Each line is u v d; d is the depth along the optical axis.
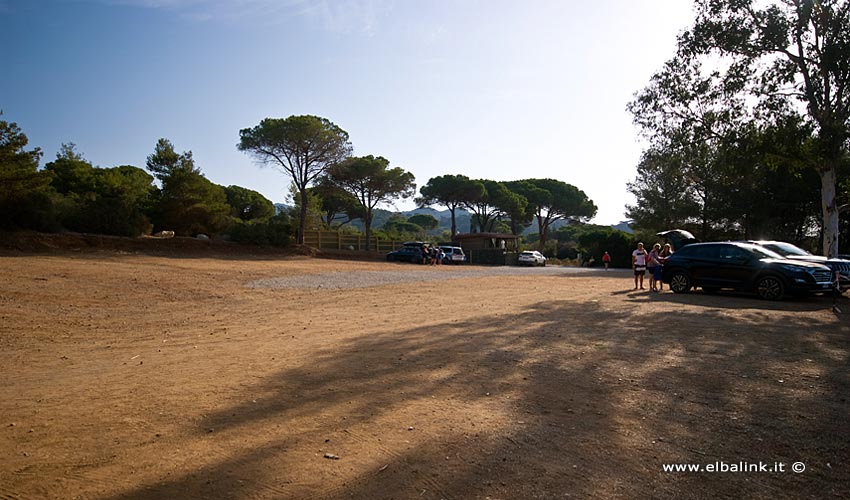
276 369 6.07
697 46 19.19
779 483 3.12
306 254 38.81
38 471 3.28
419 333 8.48
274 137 38.69
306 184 41.66
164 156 33.31
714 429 4.01
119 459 3.47
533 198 66.62
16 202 23.36
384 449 3.63
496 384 5.33
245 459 3.46
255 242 36.03
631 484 3.10
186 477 3.19
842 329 8.47
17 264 17.22
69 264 18.91
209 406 4.66
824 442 3.73
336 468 3.32
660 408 4.52
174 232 33.66
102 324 9.77
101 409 4.59
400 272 27.03
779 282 12.91
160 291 14.59
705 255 14.82
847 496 2.96
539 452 3.58
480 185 60.31
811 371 5.71
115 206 28.45
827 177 18.55
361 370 5.96
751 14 18.27
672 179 40.72
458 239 54.81
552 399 4.81
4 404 4.78
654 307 11.61
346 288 17.56
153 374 5.96
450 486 3.07
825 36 17.17
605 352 6.81
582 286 19.23
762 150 18.89
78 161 35.88
